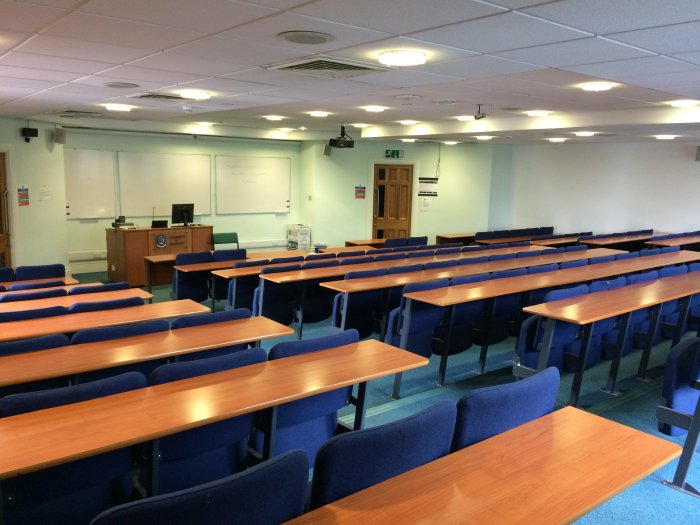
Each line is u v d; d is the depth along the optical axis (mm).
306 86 5016
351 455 1799
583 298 4457
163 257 8211
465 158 13094
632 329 4797
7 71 4309
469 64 3826
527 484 1802
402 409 4145
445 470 1883
